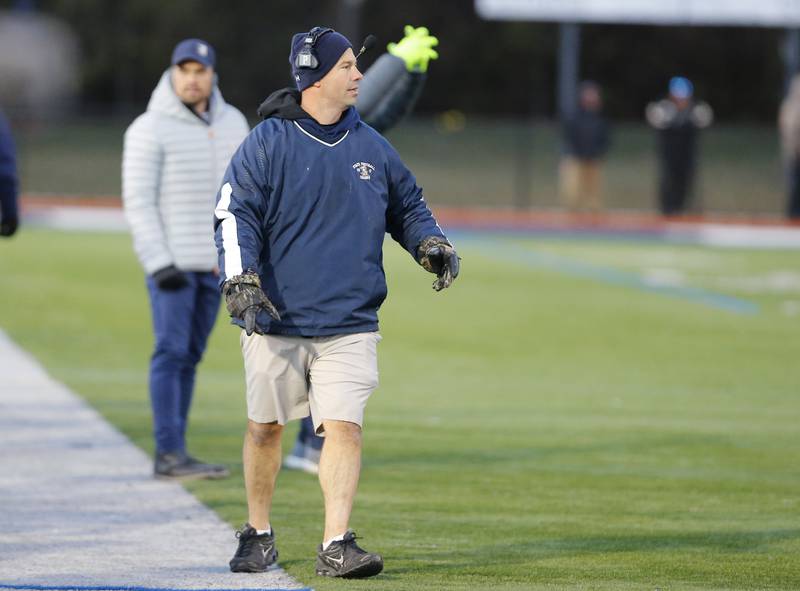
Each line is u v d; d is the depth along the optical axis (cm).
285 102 2066
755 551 2367
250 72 18025
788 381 4438
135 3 17888
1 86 13925
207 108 2942
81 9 17775
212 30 17925
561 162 11994
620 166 13275
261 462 2139
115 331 5159
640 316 5938
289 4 18112
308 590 2028
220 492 2756
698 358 4878
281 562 2214
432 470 3059
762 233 10206
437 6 18375
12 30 14212
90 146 12731
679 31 18362
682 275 7581
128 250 8088
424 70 3012
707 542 2430
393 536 2445
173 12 17875
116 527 2445
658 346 5141
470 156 13050
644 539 2448
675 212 10888
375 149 2094
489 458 3200
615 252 8881
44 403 3681
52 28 14775
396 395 4050
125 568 2158
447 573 2172
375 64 3014
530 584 2103
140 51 17912
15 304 5772
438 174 13025
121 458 3055
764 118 18512
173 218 2900
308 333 2061
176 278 2855
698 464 3173
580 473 3052
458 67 18525
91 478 2853
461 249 8894
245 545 2156
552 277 7356
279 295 2061
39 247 8112
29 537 2359
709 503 2773
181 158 2891
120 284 6519
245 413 3700
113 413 3609
